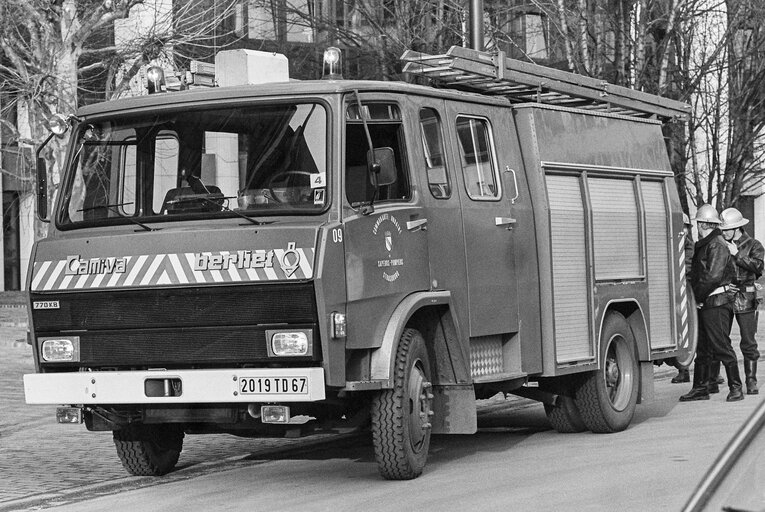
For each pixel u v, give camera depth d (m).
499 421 16.78
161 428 12.51
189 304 10.84
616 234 15.25
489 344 13.00
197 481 12.27
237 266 10.67
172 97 11.57
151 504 10.98
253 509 10.57
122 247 11.14
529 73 13.91
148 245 11.02
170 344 10.93
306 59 31.39
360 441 15.20
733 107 32.22
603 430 14.84
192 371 10.74
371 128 11.44
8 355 27.28
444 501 10.54
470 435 15.33
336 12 30.39
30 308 11.51
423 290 11.78
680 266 16.81
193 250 10.84
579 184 14.54
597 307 14.63
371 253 11.05
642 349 15.73
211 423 11.97
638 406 17.80
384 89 11.64
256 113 11.27
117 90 26.12
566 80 14.63
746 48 32.19
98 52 27.06
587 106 15.75
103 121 11.80
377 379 11.10
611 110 16.08
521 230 13.48
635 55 28.69
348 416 11.82
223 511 10.53
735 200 33.38
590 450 13.47
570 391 14.78
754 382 18.48
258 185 11.08
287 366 10.66
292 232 10.57
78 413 11.44
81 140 11.84
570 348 14.06
